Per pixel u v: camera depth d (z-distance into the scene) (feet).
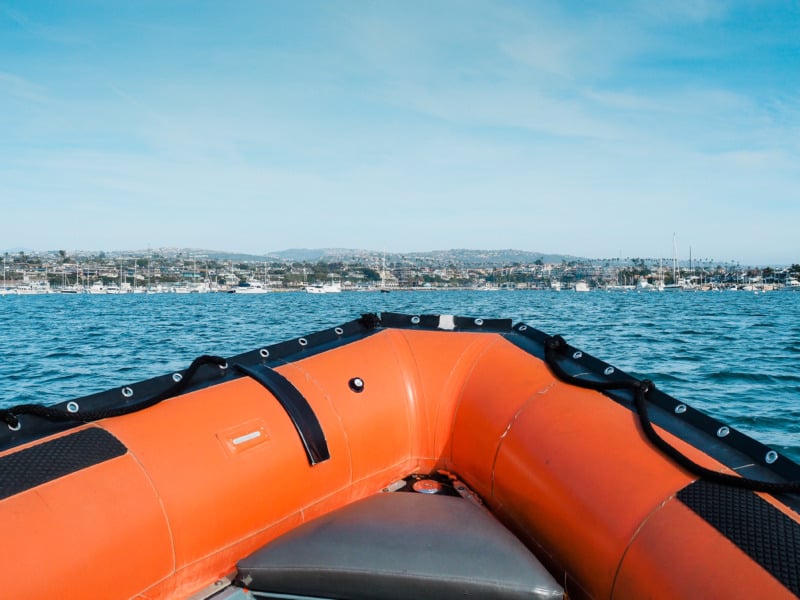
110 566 6.33
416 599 6.89
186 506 7.13
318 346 10.67
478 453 9.35
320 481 8.78
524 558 7.12
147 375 44.09
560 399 8.81
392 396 10.14
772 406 30.76
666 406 8.02
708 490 6.41
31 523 5.98
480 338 10.92
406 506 8.22
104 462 6.86
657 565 6.13
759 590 5.34
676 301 216.95
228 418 8.19
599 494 7.20
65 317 122.01
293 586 7.17
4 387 39.32
